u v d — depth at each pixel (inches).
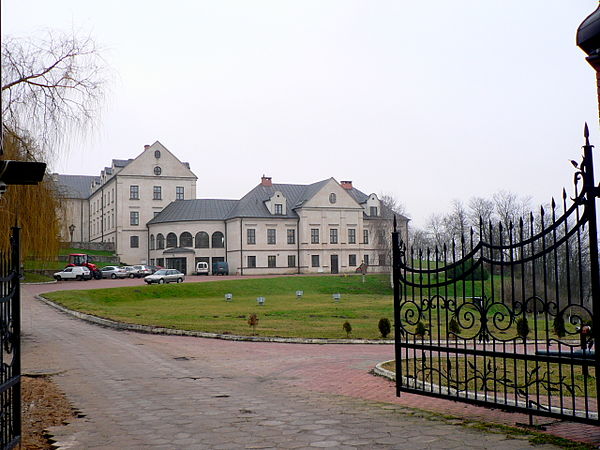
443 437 244.7
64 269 2114.9
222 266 2573.8
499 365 482.9
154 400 343.9
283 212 2689.5
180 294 1630.2
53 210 698.2
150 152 2768.2
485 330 276.7
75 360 533.0
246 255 2583.7
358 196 2992.1
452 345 645.9
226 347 644.1
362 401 338.6
